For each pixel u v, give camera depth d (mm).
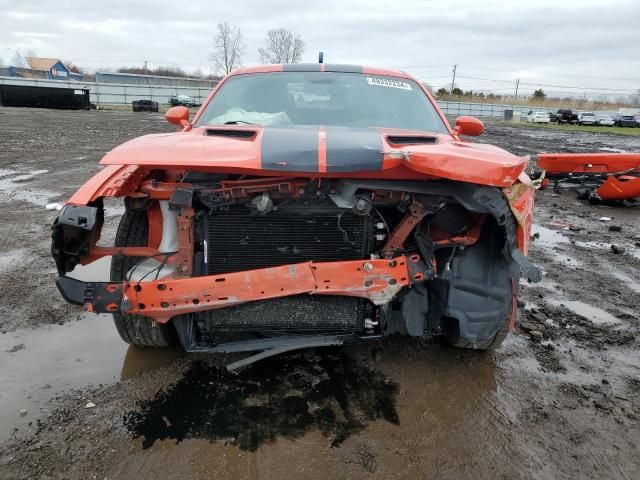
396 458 2494
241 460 2449
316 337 2902
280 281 2613
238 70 4332
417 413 2844
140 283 2561
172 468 2391
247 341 2881
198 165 2441
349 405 2895
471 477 2393
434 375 3223
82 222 2537
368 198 2660
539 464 2494
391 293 2678
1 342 3529
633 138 30141
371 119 3740
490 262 2865
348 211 2717
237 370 3215
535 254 6043
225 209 2713
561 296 4707
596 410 2953
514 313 3086
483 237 2887
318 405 2889
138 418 2742
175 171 2834
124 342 3576
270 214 2732
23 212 7172
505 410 2906
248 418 2760
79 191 2666
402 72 4426
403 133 3154
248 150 2574
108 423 2697
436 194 2611
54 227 2527
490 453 2553
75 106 39062
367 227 2803
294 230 2773
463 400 2980
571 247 6457
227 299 2590
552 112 57375
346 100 3893
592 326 4074
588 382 3248
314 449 2535
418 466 2447
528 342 3750
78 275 4832
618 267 5652
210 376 3152
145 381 3088
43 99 38062
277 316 2861
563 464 2502
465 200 2574
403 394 3014
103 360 3324
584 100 88312
